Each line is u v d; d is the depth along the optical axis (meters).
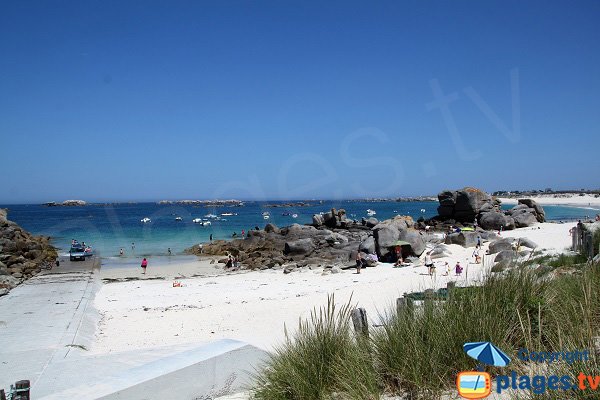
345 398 4.76
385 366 4.87
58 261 35.31
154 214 106.75
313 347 5.43
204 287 25.25
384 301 15.52
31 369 9.16
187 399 6.23
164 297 21.64
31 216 98.19
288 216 99.88
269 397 5.22
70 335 12.49
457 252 32.22
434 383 4.34
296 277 28.31
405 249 32.03
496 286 5.39
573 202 133.00
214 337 13.05
